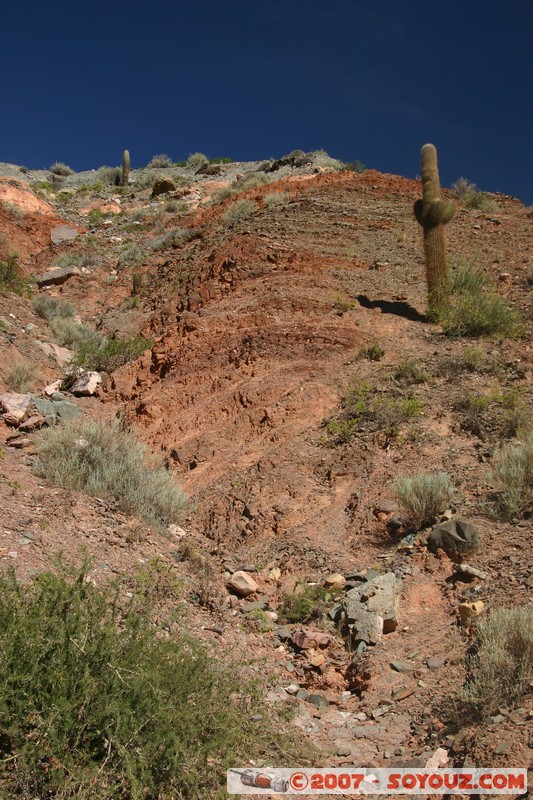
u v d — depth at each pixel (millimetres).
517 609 4926
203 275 14508
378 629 5395
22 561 5137
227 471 8562
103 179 37562
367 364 10383
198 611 5660
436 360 10156
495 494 6820
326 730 4520
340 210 18016
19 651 3375
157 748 3426
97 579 5301
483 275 13117
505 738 3811
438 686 4676
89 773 3162
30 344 12922
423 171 12516
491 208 19625
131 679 3514
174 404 10555
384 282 13656
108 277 18750
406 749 4191
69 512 6398
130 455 8133
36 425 9312
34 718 3230
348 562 6543
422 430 8359
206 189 30750
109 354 13047
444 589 5777
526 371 9625
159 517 7406
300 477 8055
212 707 3939
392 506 7051
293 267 13758
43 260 20641
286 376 10133
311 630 5664
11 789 3084
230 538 7395
